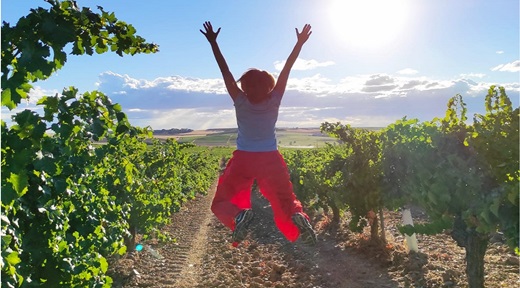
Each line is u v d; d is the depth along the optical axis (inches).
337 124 457.1
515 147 244.7
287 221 167.5
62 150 208.4
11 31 148.9
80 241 268.8
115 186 412.5
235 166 167.8
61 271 225.1
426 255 433.4
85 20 167.5
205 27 173.0
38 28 153.0
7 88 144.9
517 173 246.5
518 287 335.0
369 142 429.4
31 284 204.5
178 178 887.7
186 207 1012.5
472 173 260.1
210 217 867.4
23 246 211.9
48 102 194.2
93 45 181.0
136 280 436.1
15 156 157.0
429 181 286.0
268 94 169.2
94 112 204.4
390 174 354.3
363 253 477.7
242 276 452.4
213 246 606.2
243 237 160.4
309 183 681.6
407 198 339.0
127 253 522.0
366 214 448.5
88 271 263.3
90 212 287.4
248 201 174.9
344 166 453.4
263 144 166.6
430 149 290.5
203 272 474.3
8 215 201.9
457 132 282.4
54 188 229.0
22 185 158.9
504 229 237.3
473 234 273.1
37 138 164.7
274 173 165.6
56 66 161.0
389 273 410.3
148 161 640.4
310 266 466.0
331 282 409.7
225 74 172.6
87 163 291.1
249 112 166.9
